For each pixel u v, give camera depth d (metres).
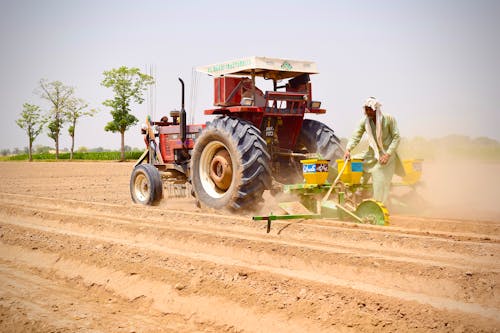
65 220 7.64
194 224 6.82
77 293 4.91
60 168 25.53
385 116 6.45
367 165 6.79
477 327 3.27
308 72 7.74
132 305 4.57
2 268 5.80
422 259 4.47
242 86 7.93
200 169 8.00
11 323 4.02
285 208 6.52
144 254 5.38
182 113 8.86
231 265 4.69
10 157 55.81
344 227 5.75
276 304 4.00
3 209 9.03
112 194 12.57
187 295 4.46
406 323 3.46
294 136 8.02
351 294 3.85
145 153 10.34
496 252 4.46
